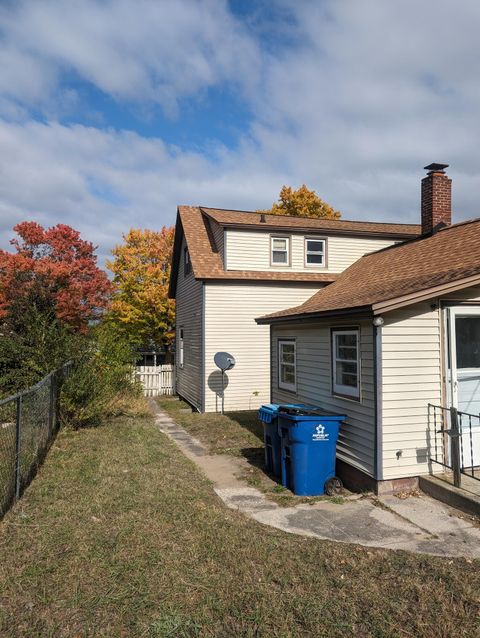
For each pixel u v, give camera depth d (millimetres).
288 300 16344
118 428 11203
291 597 3812
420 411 6781
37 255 20141
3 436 5609
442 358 6871
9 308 15812
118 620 3480
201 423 13031
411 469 6738
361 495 6668
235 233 16062
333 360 8219
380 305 6352
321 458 6930
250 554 4566
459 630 3396
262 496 6762
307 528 5449
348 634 3371
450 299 6898
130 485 6637
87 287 18875
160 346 28375
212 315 15641
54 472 7227
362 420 7086
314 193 33500
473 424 7102
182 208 19391
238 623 3488
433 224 12023
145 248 26609
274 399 11438
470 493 5984
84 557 4387
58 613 3545
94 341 13656
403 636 3346
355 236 17328
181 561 4371
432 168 12289
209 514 5613
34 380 10961
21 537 4781
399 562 4457
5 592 3789
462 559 4547
